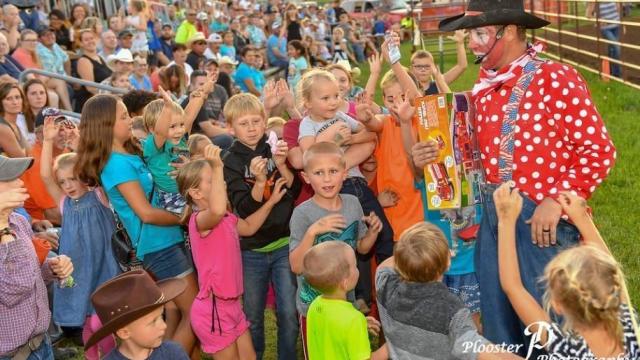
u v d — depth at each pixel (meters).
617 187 8.16
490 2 3.79
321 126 4.86
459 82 16.58
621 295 2.69
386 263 3.74
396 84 5.00
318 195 4.43
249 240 4.76
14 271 3.64
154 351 3.52
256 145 4.88
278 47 19.66
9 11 11.01
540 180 3.67
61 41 13.22
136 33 14.71
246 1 27.36
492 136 3.80
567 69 3.66
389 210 4.89
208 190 4.37
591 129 3.58
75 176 4.66
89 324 4.80
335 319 3.68
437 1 23.11
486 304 3.83
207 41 15.78
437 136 4.00
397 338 3.42
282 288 4.77
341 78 6.14
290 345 4.77
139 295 3.41
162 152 4.77
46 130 5.46
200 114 8.91
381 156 4.92
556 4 19.06
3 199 3.62
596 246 2.99
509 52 3.79
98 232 4.84
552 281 2.75
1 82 6.86
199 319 4.51
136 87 10.93
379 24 30.03
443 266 3.36
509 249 3.35
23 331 3.77
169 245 4.73
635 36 13.75
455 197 4.02
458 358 3.21
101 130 4.55
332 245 3.76
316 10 27.98
